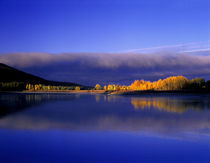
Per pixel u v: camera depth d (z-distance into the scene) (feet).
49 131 54.90
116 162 34.73
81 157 36.73
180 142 44.93
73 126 61.62
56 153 38.45
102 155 37.60
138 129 57.62
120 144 43.62
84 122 68.69
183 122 68.39
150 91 332.60
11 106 129.70
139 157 36.76
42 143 44.29
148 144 43.68
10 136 49.60
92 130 56.29
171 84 433.07
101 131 55.06
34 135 50.57
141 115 85.71
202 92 306.76
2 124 64.95
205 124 64.59
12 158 36.19
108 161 35.09
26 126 61.52
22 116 83.46
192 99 191.21
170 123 66.33
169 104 136.36
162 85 445.78
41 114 89.40
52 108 116.67
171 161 35.04
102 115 86.17
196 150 40.01
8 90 620.08
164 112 94.89
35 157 36.65
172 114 87.81
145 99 195.93
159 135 50.65
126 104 140.67
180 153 38.47
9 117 80.23
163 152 38.91
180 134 51.62
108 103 151.33
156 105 130.72
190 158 36.22
